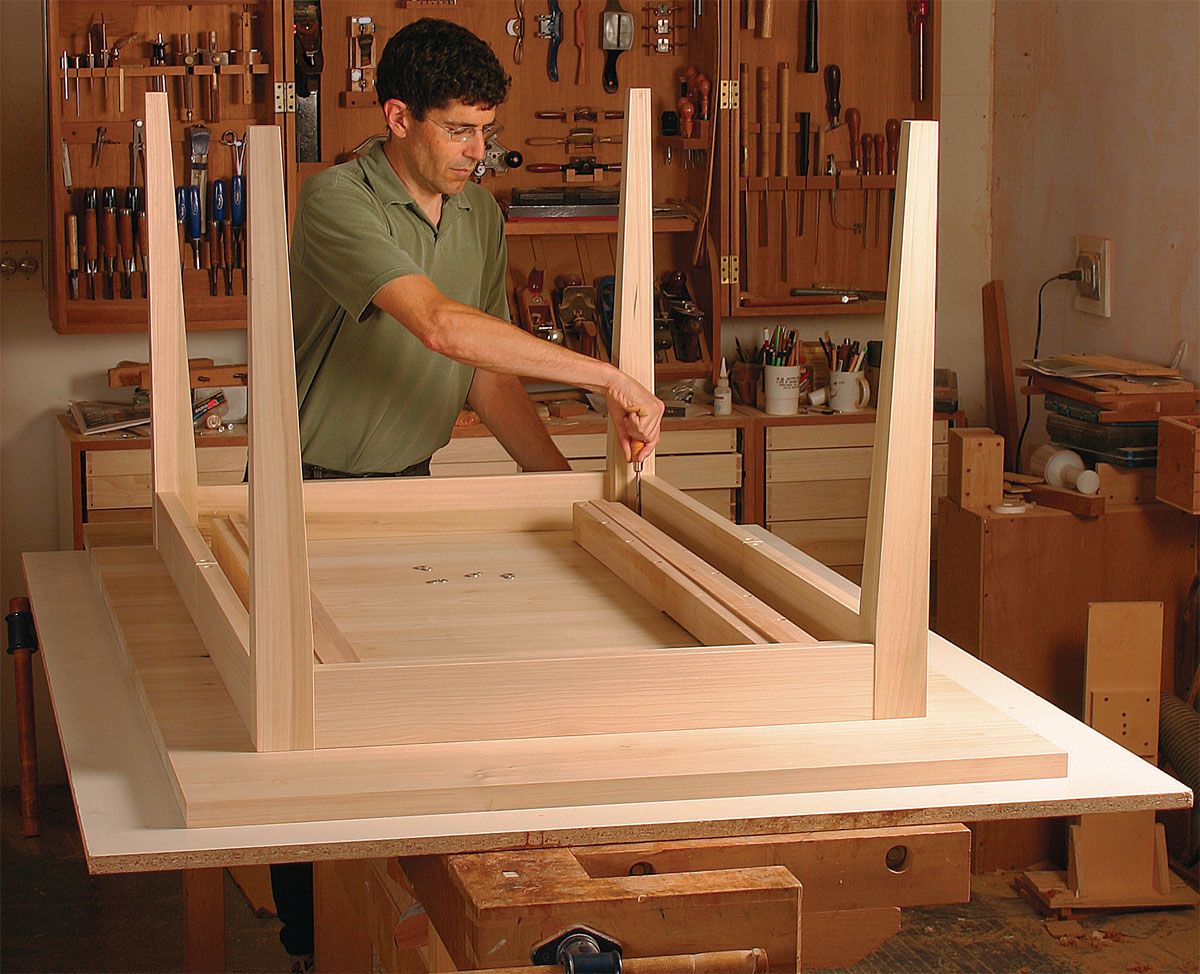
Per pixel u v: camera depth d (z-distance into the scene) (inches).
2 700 159.6
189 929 101.9
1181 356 138.2
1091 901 127.8
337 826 48.7
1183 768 130.3
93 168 153.6
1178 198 138.0
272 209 50.6
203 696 58.5
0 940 125.6
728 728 55.9
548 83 166.2
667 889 45.7
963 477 137.0
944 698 60.6
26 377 156.0
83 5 151.0
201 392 151.4
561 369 77.7
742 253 169.9
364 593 71.7
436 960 55.0
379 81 89.4
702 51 165.9
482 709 54.0
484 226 100.3
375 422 97.6
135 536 88.2
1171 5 137.8
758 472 158.2
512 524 85.9
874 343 168.6
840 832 51.2
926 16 168.7
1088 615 127.3
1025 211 167.6
